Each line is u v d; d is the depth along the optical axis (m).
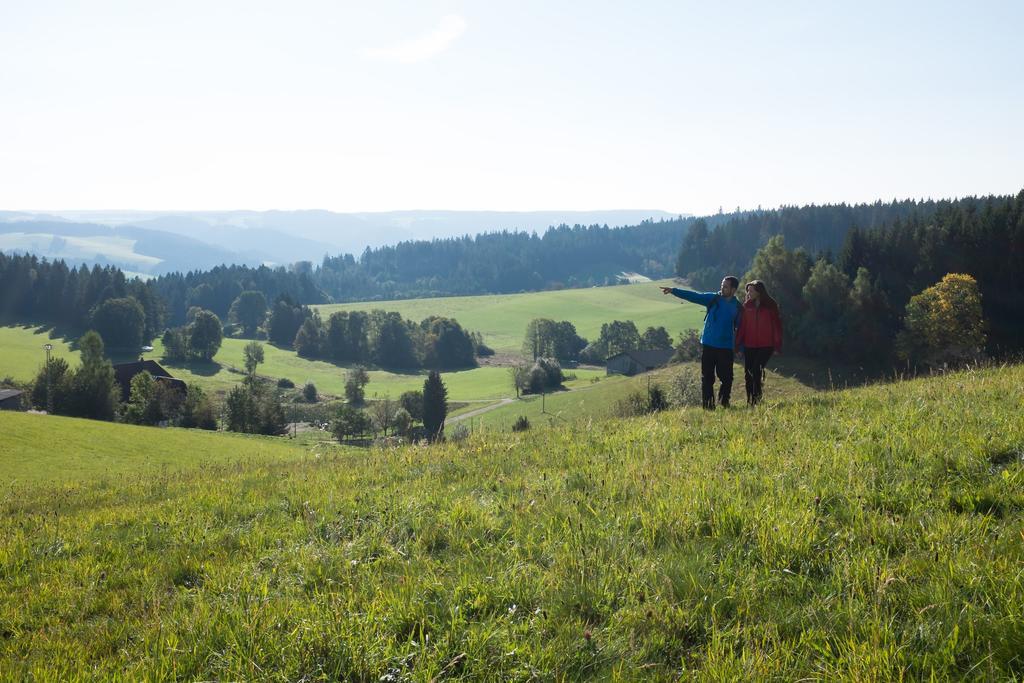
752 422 9.30
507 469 8.77
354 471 10.66
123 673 4.08
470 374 167.25
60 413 100.88
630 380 99.94
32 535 8.52
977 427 7.02
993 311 86.50
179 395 110.56
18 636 5.12
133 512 9.41
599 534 5.47
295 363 181.12
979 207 133.25
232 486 11.16
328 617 4.42
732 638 3.85
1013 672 3.22
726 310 12.01
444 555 5.72
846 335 80.31
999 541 4.42
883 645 3.54
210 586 5.66
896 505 5.44
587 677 3.69
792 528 5.02
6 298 193.88
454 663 3.82
